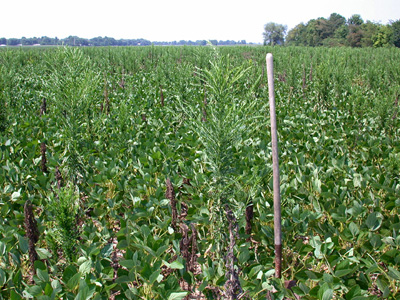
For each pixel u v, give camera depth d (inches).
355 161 238.7
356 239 151.9
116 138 262.2
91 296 109.1
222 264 139.5
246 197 169.2
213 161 147.7
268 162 243.9
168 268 153.5
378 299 129.2
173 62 794.2
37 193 206.4
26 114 357.4
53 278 129.8
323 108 429.7
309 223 166.7
